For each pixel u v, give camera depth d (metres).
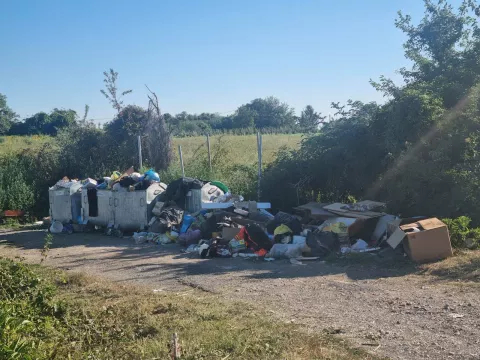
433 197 10.98
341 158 13.54
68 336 5.56
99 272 9.41
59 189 15.28
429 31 13.17
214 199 13.97
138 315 6.12
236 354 4.77
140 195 14.03
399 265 8.86
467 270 7.98
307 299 6.96
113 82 20.36
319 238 10.21
